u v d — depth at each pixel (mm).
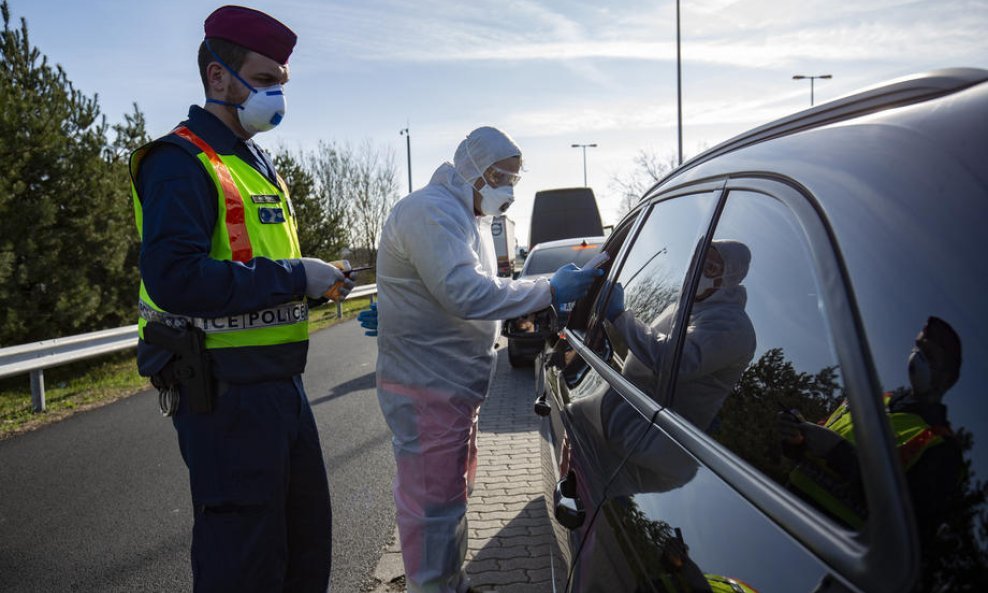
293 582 2461
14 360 7418
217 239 2137
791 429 1033
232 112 2289
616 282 2492
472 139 2633
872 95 1175
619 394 1839
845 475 875
